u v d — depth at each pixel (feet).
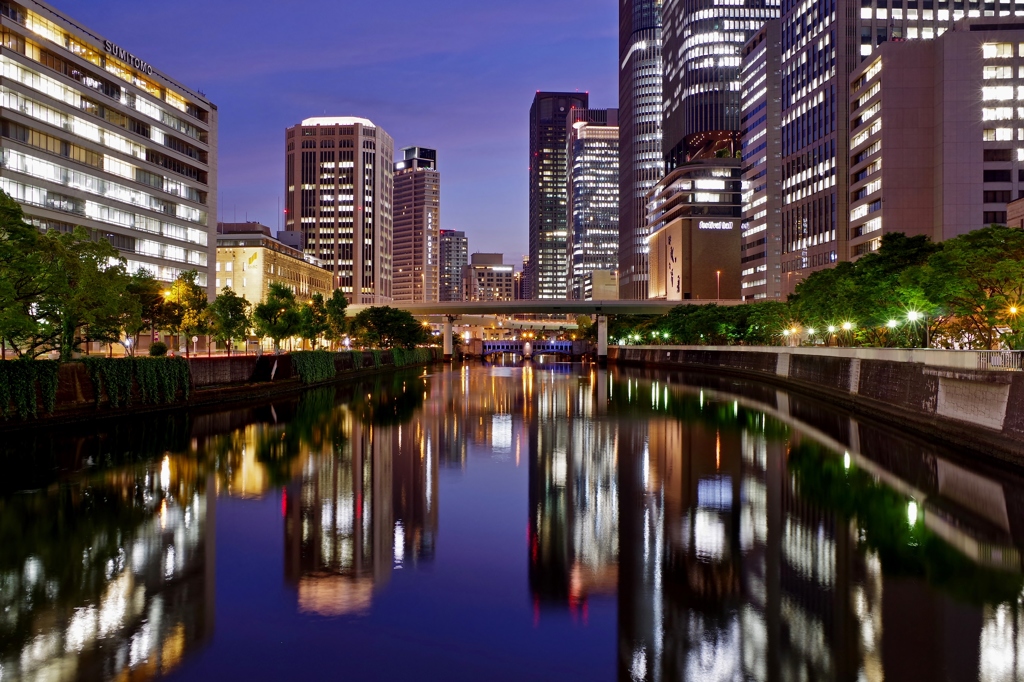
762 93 642.22
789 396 277.64
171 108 406.62
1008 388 120.47
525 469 134.82
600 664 56.24
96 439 161.27
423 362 648.79
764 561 80.23
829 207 525.34
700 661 56.70
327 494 113.70
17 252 146.41
